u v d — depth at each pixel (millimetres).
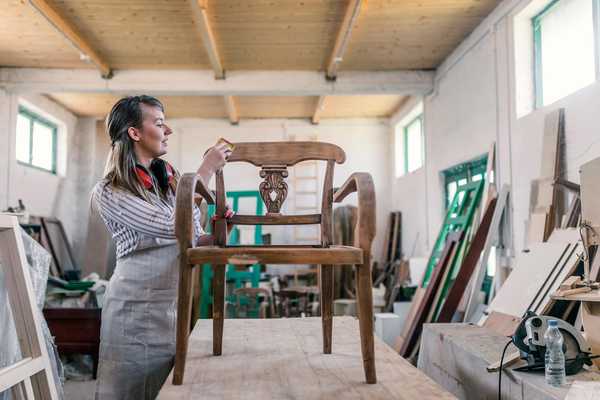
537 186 4051
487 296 5297
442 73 6527
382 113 9523
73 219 9172
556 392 1727
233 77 6797
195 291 2518
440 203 6684
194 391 1395
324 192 1834
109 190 1727
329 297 1889
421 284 5934
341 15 5117
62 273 7887
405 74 6840
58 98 8211
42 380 1332
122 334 1769
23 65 6633
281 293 6652
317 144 1832
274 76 6797
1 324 1443
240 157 1829
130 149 1793
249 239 8977
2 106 6711
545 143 3920
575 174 3631
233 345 2023
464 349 2510
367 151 9742
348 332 2314
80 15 5117
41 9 4707
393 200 9516
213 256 1426
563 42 4121
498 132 4883
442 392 1375
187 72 6797
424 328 3205
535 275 3098
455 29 5480
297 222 1853
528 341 1991
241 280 6723
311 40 5777
